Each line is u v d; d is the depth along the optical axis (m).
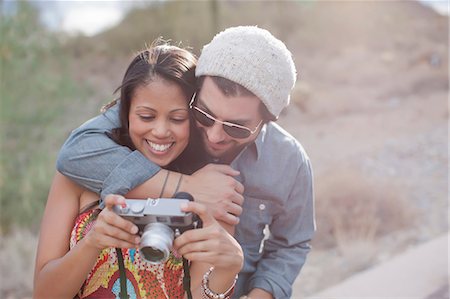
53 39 6.97
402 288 4.32
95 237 1.69
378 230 5.90
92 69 13.93
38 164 6.13
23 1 6.63
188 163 2.07
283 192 2.17
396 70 15.27
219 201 1.87
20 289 4.95
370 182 6.30
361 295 4.24
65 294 1.82
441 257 4.82
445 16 20.61
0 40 6.34
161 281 1.87
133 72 1.86
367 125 10.58
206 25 15.68
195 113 1.89
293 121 11.16
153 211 1.65
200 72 1.88
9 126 6.34
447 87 13.52
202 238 1.69
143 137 1.88
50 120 6.51
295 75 2.01
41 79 6.62
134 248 1.75
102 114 2.04
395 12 19.91
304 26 18.55
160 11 16.31
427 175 7.68
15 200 6.13
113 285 1.86
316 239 5.74
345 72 15.03
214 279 1.80
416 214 6.28
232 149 2.07
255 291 2.19
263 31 1.95
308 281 4.97
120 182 1.84
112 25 16.81
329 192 6.05
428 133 9.66
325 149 9.16
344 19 18.67
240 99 1.85
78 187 1.96
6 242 5.73
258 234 2.22
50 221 1.93
